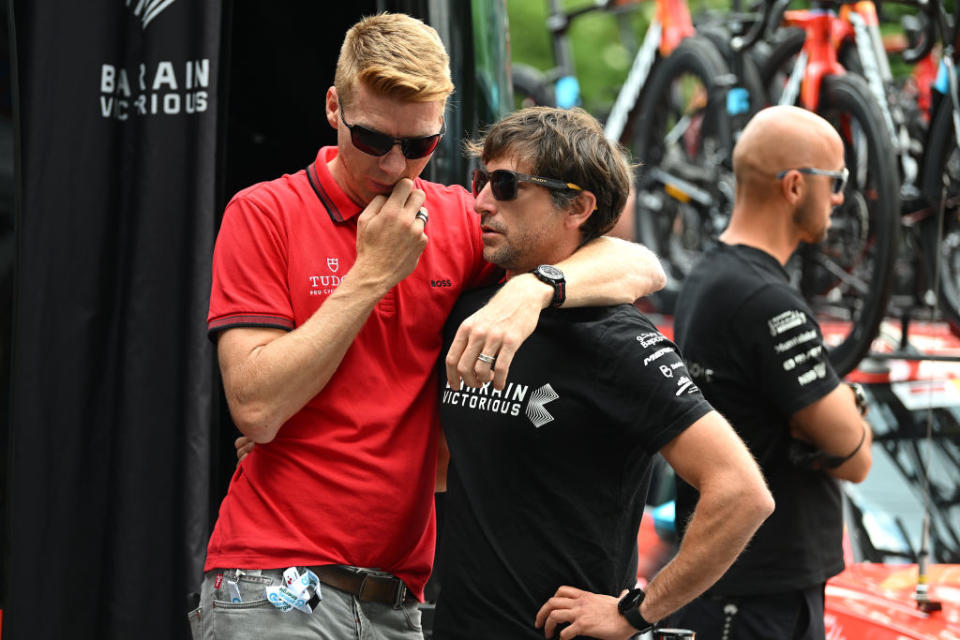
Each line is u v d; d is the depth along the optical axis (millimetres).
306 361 5152
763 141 7918
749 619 7328
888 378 10789
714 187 14438
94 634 6438
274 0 7891
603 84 36844
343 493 5473
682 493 7715
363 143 5168
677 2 16484
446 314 5820
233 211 5602
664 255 16266
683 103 16859
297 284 5527
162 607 6398
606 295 5258
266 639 5355
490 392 5305
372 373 5574
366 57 5137
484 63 7301
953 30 11297
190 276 6375
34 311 6309
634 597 5117
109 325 6469
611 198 5508
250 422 5242
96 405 6457
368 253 5238
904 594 8469
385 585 5586
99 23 6375
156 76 6395
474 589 5270
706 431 5031
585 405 5137
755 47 14477
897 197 11109
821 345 7520
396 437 5613
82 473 6422
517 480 5207
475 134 7230
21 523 6281
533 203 5355
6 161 6828
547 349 5223
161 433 6430
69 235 6363
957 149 12172
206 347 6402
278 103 8359
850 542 9266
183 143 6398
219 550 5586
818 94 12492
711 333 7676
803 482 7477
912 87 13688
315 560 5434
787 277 7891
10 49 6027
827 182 7938
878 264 10938
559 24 18344
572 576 5168
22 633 6266
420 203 5281
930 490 9711
